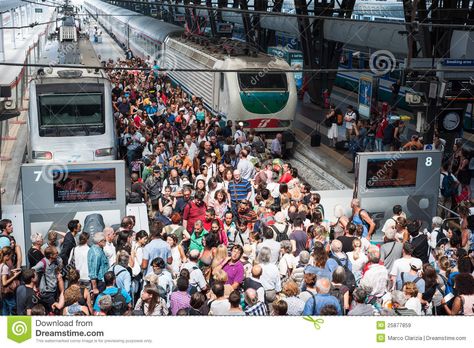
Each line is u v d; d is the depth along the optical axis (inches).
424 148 582.2
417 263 327.9
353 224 375.2
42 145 672.4
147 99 897.5
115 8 2630.4
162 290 314.7
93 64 993.5
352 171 762.2
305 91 1236.5
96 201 450.6
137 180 561.3
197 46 1069.1
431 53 713.0
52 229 448.8
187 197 468.8
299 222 387.5
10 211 503.2
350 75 1293.1
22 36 2741.1
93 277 350.9
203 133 700.0
